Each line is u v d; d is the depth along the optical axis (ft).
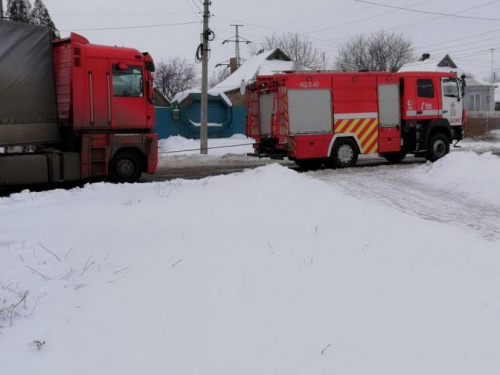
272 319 14.17
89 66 39.78
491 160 43.47
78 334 13.25
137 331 13.43
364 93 52.19
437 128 57.26
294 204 28.14
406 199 35.94
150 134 42.91
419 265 18.92
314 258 19.30
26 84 37.55
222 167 59.36
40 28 38.06
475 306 15.26
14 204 30.91
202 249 20.21
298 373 11.55
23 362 11.86
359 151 52.42
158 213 26.71
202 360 12.05
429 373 11.67
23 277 17.51
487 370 11.85
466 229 27.04
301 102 49.47
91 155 40.50
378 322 14.08
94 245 21.17
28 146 40.63
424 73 55.47
